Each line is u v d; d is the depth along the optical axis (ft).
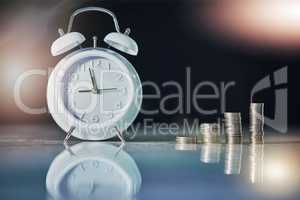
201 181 2.19
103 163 2.92
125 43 4.28
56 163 2.95
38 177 2.38
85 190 1.97
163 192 1.91
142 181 2.20
